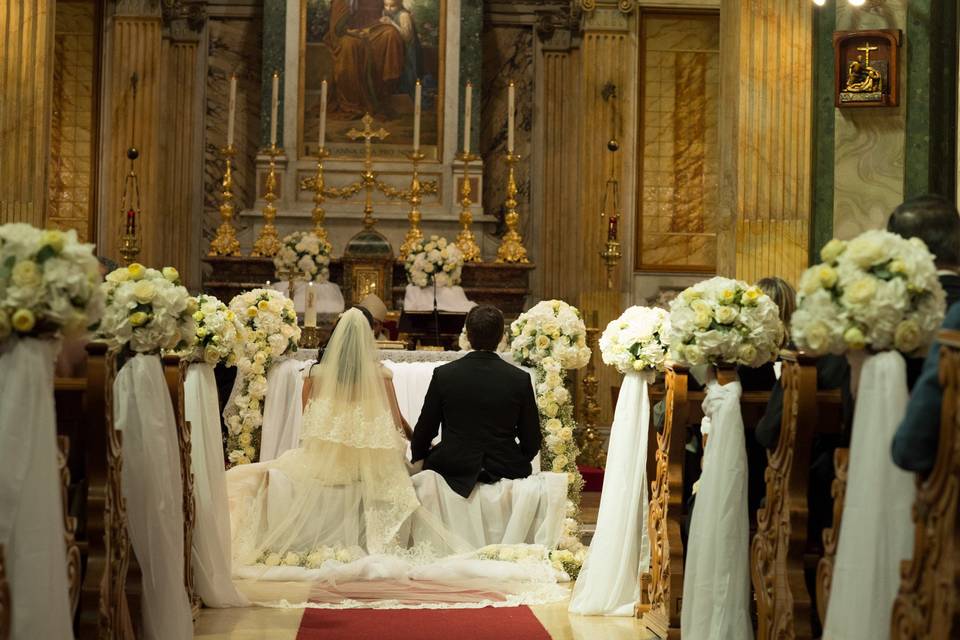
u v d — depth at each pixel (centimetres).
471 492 709
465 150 1362
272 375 810
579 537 795
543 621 585
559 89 1495
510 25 1502
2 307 351
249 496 704
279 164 1402
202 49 1478
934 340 333
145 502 455
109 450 418
